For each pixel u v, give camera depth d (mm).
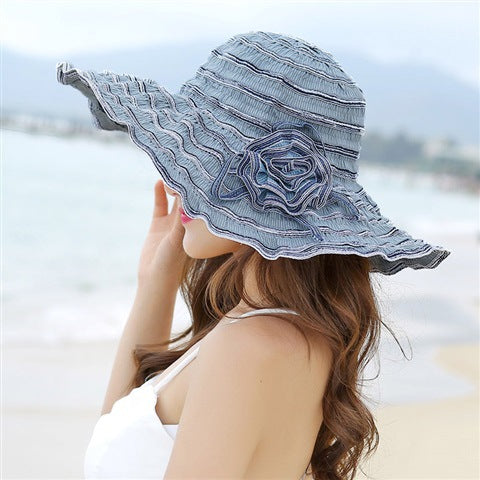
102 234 15438
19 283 11805
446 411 4691
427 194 30969
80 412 4820
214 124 1448
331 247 1326
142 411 1542
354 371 1515
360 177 33688
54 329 7816
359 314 1462
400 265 1577
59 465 3979
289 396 1410
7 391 5184
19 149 22531
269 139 1376
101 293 11320
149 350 1983
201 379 1372
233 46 1511
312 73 1456
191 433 1350
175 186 1374
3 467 3893
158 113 1502
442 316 7812
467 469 3848
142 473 1516
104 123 1825
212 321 1902
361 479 3645
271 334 1396
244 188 1367
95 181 19000
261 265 1443
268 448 1413
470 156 39031
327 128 1469
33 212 16203
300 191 1347
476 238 18469
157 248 2029
